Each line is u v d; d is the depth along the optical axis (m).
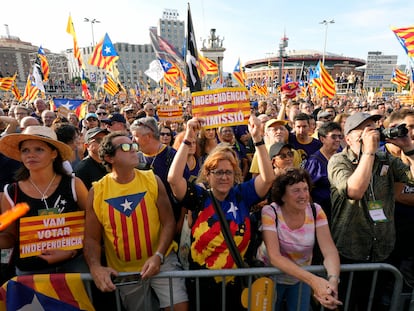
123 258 2.34
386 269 2.13
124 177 2.35
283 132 4.07
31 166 2.24
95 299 2.49
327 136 3.38
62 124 4.02
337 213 2.56
